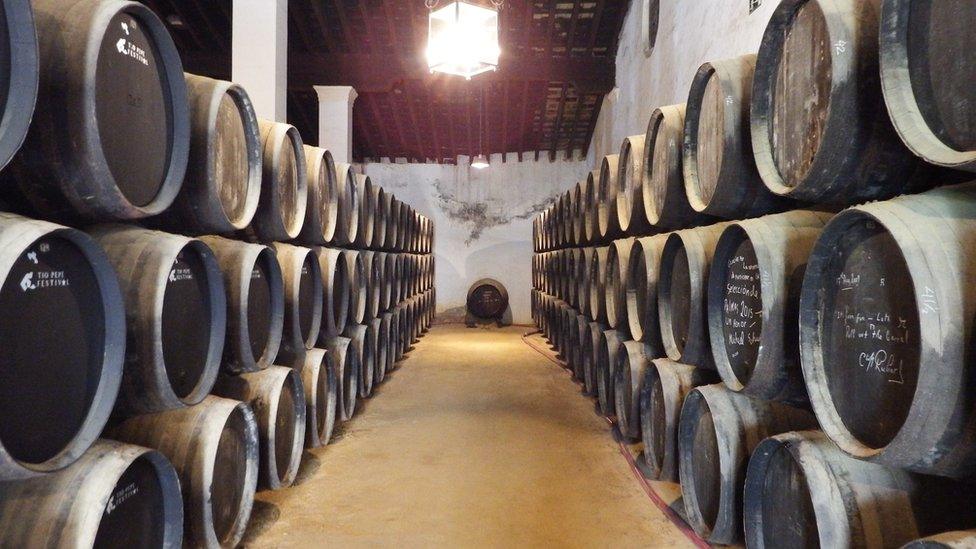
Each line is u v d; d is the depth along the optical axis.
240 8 6.59
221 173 2.90
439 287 15.03
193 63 10.18
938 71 1.52
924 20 1.56
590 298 5.92
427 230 13.02
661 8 7.27
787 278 2.23
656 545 2.98
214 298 2.54
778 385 2.28
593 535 3.08
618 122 10.32
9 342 1.47
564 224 8.41
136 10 2.07
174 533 2.09
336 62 10.16
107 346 1.75
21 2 1.40
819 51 2.12
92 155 1.81
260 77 6.58
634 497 3.60
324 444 4.57
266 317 3.36
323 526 3.15
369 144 14.08
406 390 6.71
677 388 3.40
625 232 4.91
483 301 13.96
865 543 1.74
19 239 1.39
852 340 1.74
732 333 2.66
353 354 5.42
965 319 1.34
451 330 13.23
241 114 3.15
